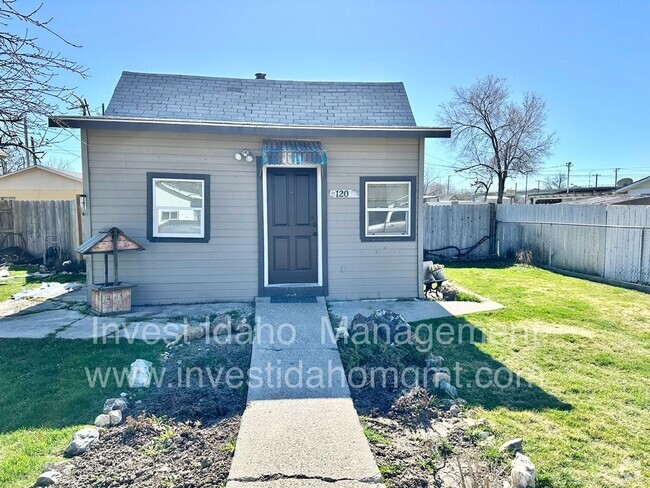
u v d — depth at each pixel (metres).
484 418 3.56
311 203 7.84
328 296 7.85
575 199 23.69
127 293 6.92
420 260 8.02
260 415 3.46
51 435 3.25
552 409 3.73
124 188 7.28
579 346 5.33
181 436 3.19
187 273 7.54
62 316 6.69
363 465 2.81
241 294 7.69
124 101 7.87
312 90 9.07
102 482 2.66
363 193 7.81
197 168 7.44
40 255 12.52
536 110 22.97
